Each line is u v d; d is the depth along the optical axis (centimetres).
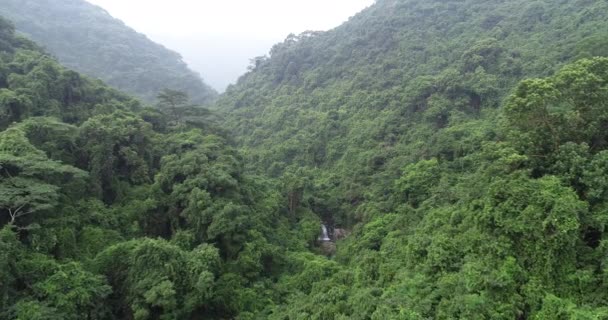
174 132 4703
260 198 4212
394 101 5812
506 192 1934
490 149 2683
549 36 5406
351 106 6738
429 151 4303
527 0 7069
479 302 1598
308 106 7688
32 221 2650
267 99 8862
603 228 1673
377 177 4650
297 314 2370
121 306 2562
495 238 1903
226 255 3222
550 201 1741
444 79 5166
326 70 8531
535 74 4556
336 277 2770
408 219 3328
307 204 4800
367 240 3422
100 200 3319
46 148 3253
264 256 3353
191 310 2527
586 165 1869
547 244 1683
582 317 1416
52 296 2197
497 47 5372
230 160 3878
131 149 3728
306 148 6266
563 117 2064
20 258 2342
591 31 4628
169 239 3409
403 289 2008
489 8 7562
